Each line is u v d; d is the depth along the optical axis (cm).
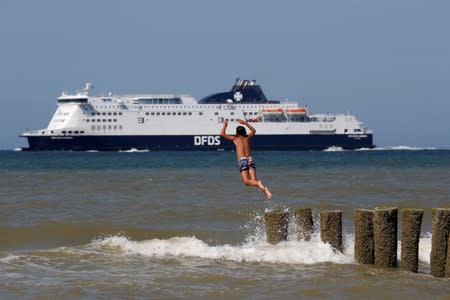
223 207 12212
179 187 16350
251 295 5775
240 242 8644
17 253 7462
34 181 18650
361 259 6569
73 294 5744
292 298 5703
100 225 10056
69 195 14462
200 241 7956
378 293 5831
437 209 6203
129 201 13262
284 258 6838
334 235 6788
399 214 10862
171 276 6388
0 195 14462
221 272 6538
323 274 6356
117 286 6009
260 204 12694
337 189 15638
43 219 10688
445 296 5750
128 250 7531
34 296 5666
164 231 9556
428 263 6988
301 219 6988
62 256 7288
